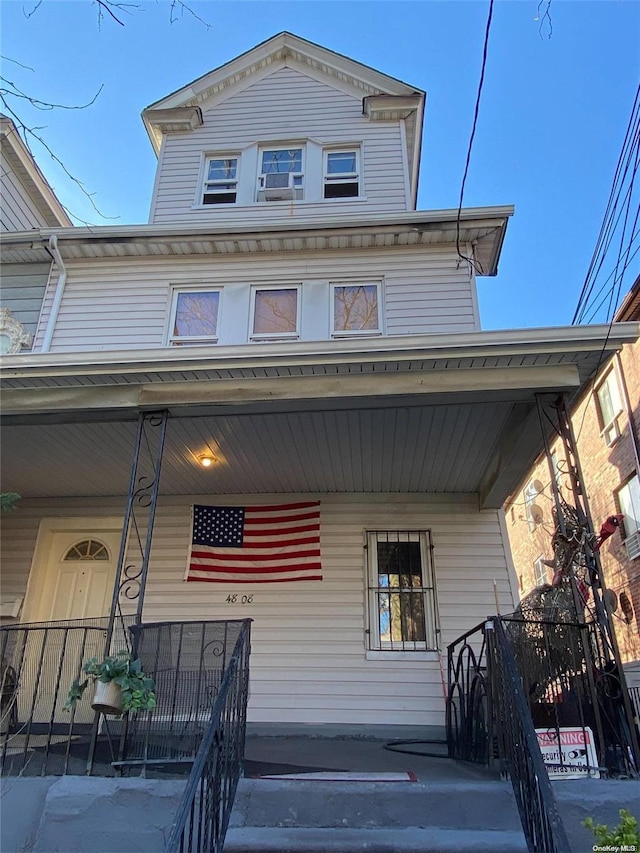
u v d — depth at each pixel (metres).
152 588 7.29
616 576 11.85
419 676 6.70
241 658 3.95
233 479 7.17
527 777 3.00
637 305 10.93
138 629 4.21
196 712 3.91
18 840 3.51
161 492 7.63
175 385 5.18
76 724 5.56
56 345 7.54
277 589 7.18
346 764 4.53
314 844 3.25
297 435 5.98
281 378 5.09
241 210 8.55
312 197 8.61
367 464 6.70
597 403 12.53
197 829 2.89
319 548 7.31
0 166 8.95
